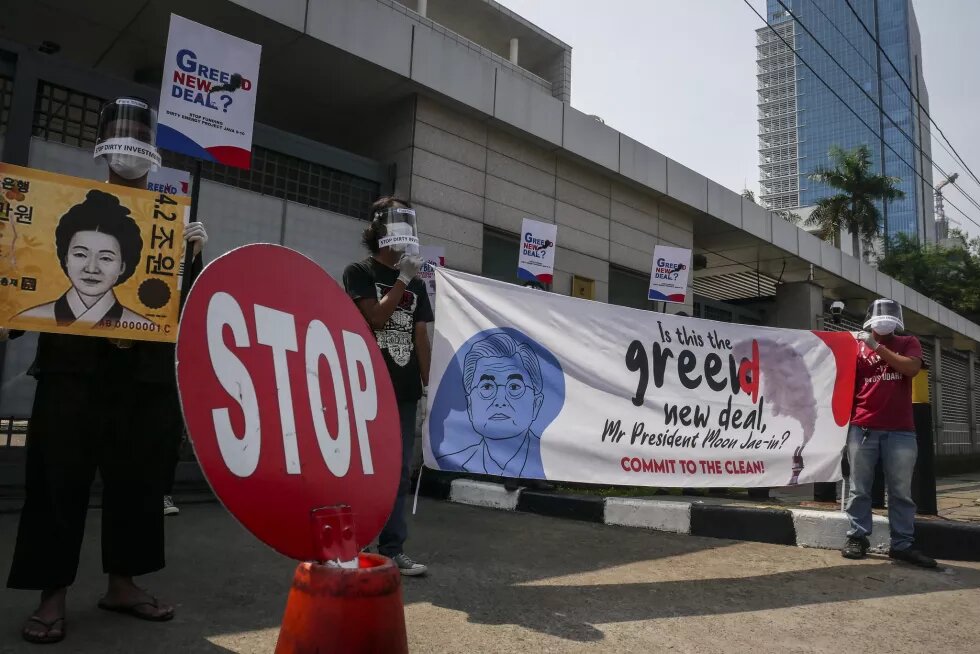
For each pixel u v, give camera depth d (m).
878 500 6.09
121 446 2.48
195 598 2.80
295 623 1.56
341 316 2.06
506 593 3.16
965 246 51.69
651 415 4.59
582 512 5.42
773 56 143.50
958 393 17.62
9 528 3.97
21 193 2.27
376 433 2.05
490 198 8.64
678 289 8.95
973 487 10.09
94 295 2.34
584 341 4.46
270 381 1.75
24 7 6.57
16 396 4.96
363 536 1.88
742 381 4.98
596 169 10.05
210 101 3.76
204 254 6.10
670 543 4.61
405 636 1.65
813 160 136.50
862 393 4.48
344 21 7.04
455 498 6.18
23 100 5.12
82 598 2.71
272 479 1.67
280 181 6.96
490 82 8.42
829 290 16.92
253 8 6.40
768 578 3.74
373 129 8.37
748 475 4.87
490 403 4.10
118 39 7.18
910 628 2.95
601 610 2.97
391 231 3.24
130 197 2.44
